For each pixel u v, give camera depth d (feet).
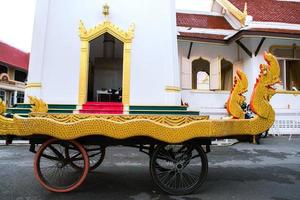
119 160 25.85
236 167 23.49
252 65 46.19
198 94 47.60
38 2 23.85
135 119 15.24
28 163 23.89
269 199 15.29
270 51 47.06
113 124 14.88
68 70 22.56
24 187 16.92
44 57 22.57
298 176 20.44
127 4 23.93
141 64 23.31
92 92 37.14
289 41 47.55
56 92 22.22
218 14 55.98
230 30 50.37
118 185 17.74
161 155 16.33
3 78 94.12
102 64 37.37
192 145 16.28
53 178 19.01
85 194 15.78
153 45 23.71
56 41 22.86
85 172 15.93
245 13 46.60
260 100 16.20
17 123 14.83
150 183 18.29
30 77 22.48
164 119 16.24
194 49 48.75
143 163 24.63
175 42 24.91
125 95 22.77
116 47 35.96
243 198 15.42
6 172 20.72
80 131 14.73
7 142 15.94
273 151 31.60
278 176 20.45
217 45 49.65
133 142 16.16
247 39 46.85
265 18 49.60
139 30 23.72
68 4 23.47
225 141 37.22
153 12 24.21
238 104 16.63
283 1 58.03
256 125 16.16
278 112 45.70
